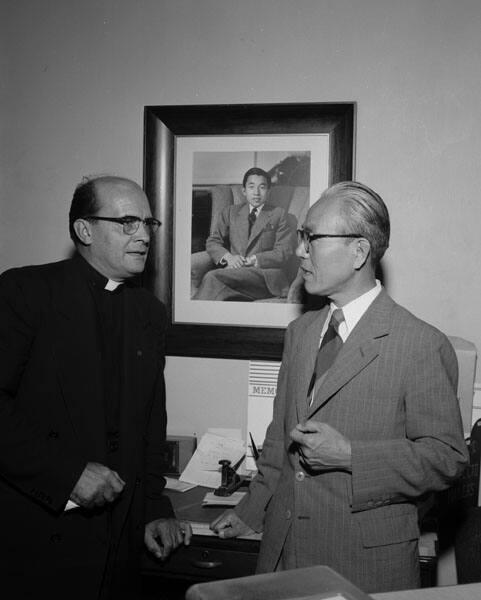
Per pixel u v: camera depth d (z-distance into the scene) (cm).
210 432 217
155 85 216
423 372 131
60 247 224
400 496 131
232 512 164
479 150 198
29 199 225
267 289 210
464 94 198
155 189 214
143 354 168
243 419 216
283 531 140
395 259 203
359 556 131
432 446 129
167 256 214
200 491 197
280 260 209
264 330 210
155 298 183
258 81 210
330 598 80
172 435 220
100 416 152
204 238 213
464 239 199
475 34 197
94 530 151
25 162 225
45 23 222
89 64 220
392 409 133
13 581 146
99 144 221
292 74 208
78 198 162
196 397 219
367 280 145
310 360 147
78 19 220
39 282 157
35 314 152
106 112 220
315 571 87
